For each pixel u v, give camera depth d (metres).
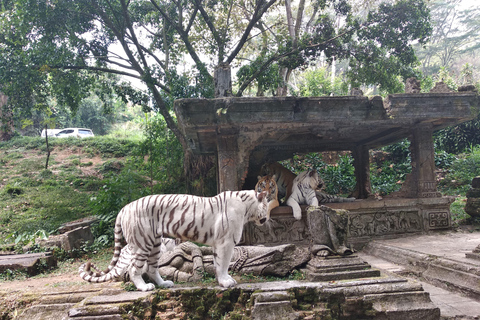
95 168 16.41
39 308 3.65
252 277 4.20
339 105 5.78
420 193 7.18
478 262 4.50
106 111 12.83
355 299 3.48
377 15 10.32
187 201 3.84
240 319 3.39
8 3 10.79
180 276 4.20
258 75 10.59
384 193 12.38
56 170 16.11
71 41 10.84
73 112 12.24
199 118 5.54
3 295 4.03
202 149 8.33
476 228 7.44
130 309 3.32
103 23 11.75
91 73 12.41
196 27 12.85
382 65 11.20
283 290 3.50
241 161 6.25
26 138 21.66
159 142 12.48
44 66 10.00
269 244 6.43
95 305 3.31
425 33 10.20
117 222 4.02
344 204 6.90
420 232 7.11
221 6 12.62
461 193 11.57
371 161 15.23
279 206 6.66
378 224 6.99
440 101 6.14
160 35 12.66
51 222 9.62
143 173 14.58
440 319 3.60
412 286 3.60
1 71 10.08
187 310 3.49
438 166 14.20
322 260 4.00
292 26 12.02
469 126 15.15
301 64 11.24
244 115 5.57
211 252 4.64
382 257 6.08
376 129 7.32
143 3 12.27
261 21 13.55
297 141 8.41
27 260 5.71
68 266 6.18
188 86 10.20
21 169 15.96
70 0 10.38
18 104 11.12
